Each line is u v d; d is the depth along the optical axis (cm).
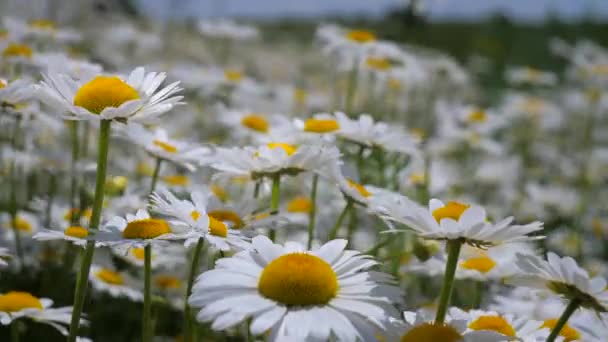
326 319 26
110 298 43
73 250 43
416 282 44
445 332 27
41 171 52
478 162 87
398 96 96
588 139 107
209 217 31
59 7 101
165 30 125
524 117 107
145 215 31
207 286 27
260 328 26
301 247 29
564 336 30
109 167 52
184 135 71
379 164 45
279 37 207
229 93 73
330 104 92
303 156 33
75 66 41
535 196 76
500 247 37
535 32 186
